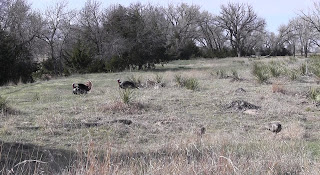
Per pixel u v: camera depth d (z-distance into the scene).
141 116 11.23
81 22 37.81
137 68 35.66
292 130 8.95
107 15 36.69
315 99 13.27
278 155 6.31
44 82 23.42
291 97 13.97
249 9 71.88
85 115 11.21
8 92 17.62
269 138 8.43
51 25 36.94
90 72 32.44
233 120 10.73
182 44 63.38
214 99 13.63
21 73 29.03
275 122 9.69
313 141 8.36
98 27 36.56
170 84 18.19
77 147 7.50
